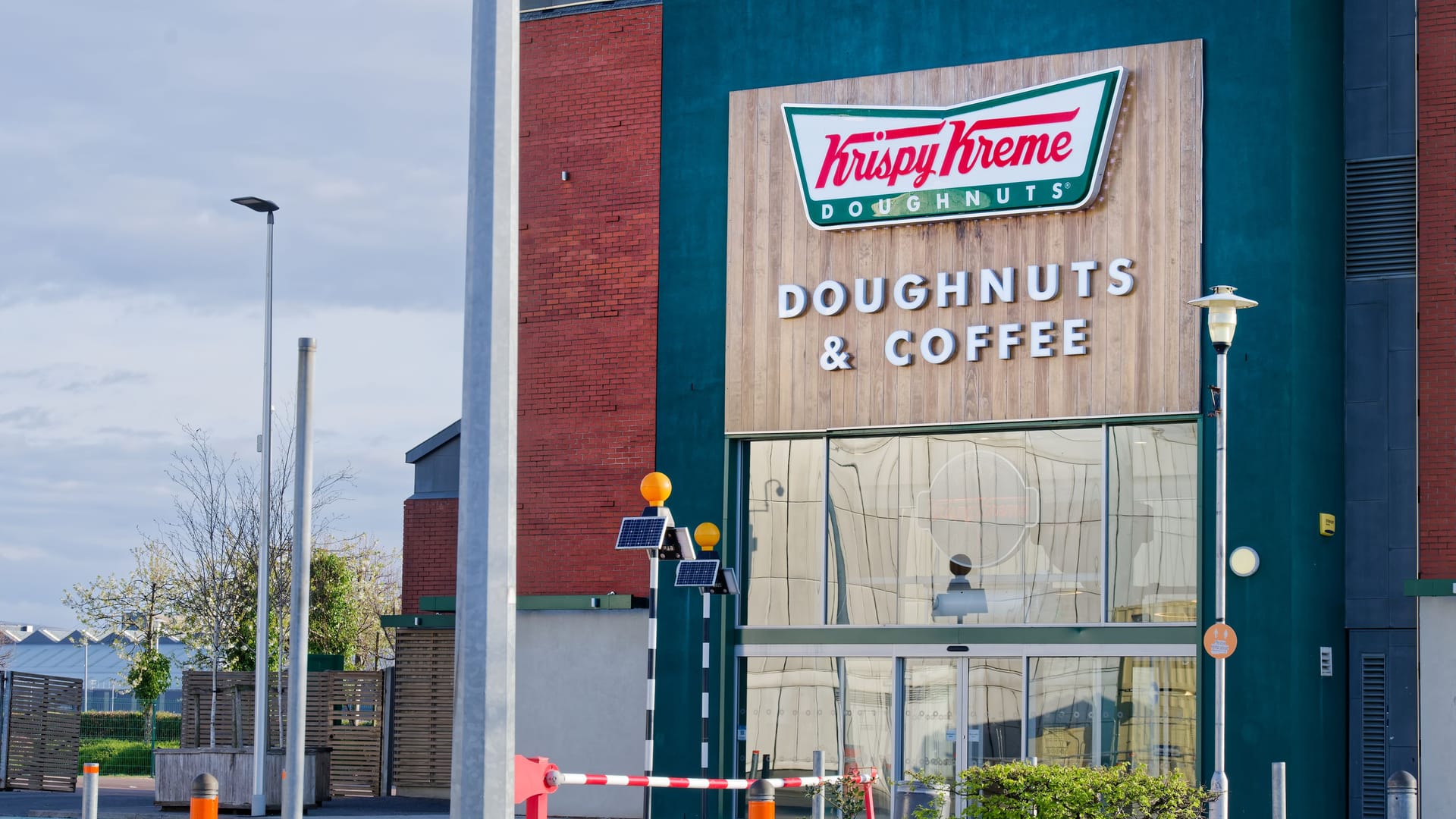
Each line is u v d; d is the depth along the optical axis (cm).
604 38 2427
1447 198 2072
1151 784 1370
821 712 2212
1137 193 2094
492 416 898
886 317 2212
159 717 4375
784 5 2317
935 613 2170
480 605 885
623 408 2362
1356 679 2112
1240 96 2064
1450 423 2036
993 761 2105
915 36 2238
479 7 923
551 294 2423
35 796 2812
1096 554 2097
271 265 2572
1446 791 1945
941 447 2198
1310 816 1981
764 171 2303
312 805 2522
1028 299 2138
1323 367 2084
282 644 4066
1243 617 1998
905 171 2208
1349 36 2195
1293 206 2030
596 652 2347
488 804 871
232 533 4203
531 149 2455
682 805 2262
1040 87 2141
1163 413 2053
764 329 2280
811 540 2250
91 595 5291
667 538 1655
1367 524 2119
